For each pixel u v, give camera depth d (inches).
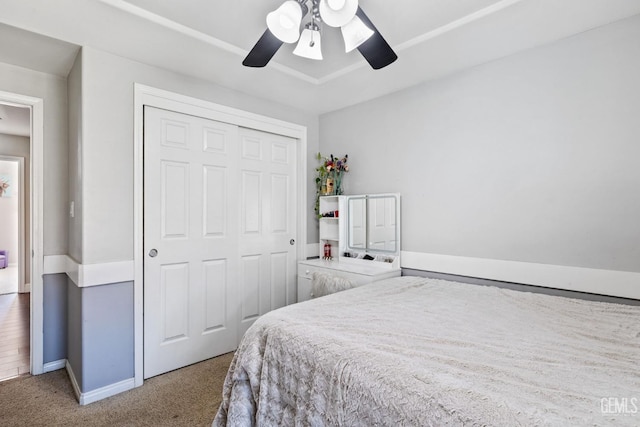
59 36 72.5
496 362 40.1
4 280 201.9
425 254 99.6
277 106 118.2
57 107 92.4
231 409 53.1
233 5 67.1
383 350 43.6
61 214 93.6
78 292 79.4
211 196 100.7
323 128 132.0
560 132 75.5
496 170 85.3
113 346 80.7
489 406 30.9
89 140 77.0
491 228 86.1
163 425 68.1
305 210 127.5
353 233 119.0
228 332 104.8
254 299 112.7
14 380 86.6
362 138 117.8
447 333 50.3
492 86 86.3
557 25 70.6
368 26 57.7
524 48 80.0
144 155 87.3
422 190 100.7
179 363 93.4
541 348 44.6
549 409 30.0
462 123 91.9
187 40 77.9
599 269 70.3
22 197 171.9
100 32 72.7
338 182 124.6
